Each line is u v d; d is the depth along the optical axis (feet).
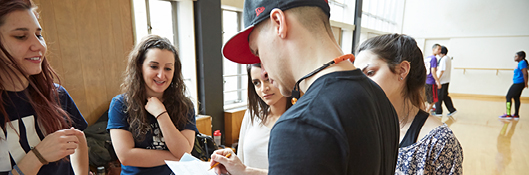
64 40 6.62
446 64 17.51
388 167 1.71
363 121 1.41
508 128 15.16
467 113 19.06
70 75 6.82
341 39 20.88
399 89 3.06
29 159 2.60
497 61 26.14
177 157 4.11
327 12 1.69
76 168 3.55
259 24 1.73
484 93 27.02
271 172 1.36
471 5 26.58
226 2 10.26
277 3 1.58
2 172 2.55
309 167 1.28
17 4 2.39
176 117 4.45
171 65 4.22
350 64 1.66
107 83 7.59
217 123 10.61
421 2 29.09
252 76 3.93
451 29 27.89
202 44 9.50
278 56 1.70
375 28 26.73
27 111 2.75
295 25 1.59
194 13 9.41
